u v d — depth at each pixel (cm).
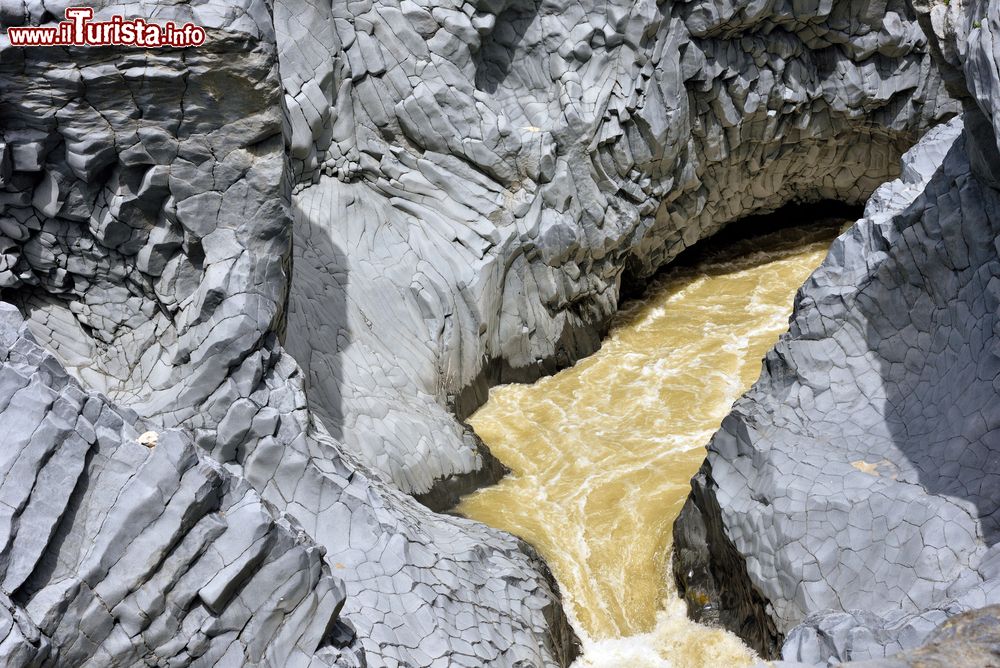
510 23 1566
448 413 1420
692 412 1536
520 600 1094
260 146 1012
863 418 1089
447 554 1077
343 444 1193
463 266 1509
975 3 867
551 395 1608
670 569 1232
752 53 1692
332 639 758
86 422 672
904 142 1894
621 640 1156
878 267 1112
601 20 1558
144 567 660
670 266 1988
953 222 1033
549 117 1579
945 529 909
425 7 1483
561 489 1381
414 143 1540
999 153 894
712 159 1794
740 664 1059
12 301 1048
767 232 2070
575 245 1616
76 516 659
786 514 1029
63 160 958
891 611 902
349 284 1397
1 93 904
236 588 695
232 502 704
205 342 1013
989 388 956
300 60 1391
